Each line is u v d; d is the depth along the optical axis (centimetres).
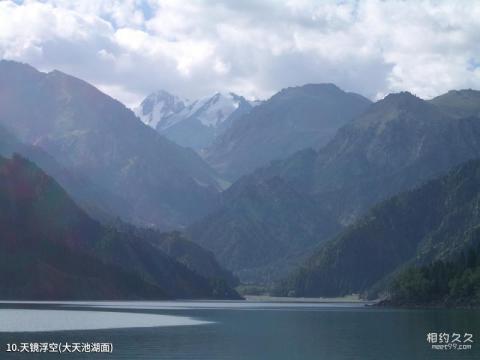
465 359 13850
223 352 14738
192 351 14825
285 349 15200
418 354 14488
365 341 16562
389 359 13862
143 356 14112
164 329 19362
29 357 13800
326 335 17975
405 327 19925
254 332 18850
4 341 15962
